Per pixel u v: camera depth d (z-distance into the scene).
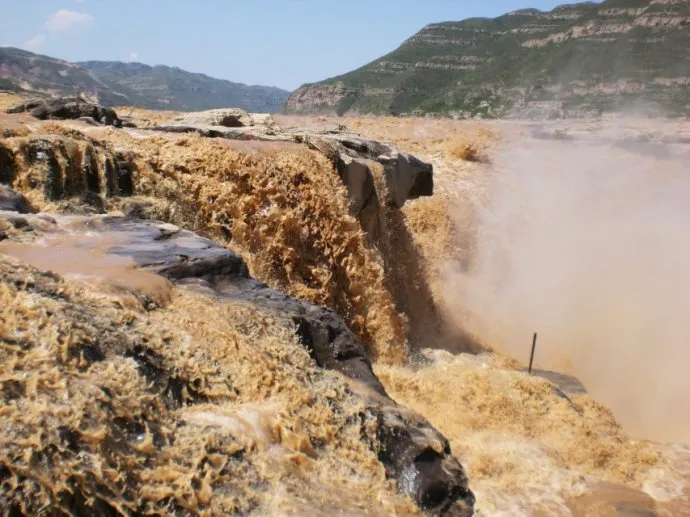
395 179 13.84
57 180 8.59
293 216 10.57
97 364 4.80
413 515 5.12
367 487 5.14
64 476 3.92
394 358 11.08
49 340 4.74
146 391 4.85
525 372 11.88
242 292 6.77
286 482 4.78
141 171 9.62
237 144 11.11
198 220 9.88
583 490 8.13
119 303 5.57
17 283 5.34
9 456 3.86
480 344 13.86
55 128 9.39
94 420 4.32
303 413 5.45
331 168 11.74
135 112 25.16
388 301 11.43
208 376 5.32
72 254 6.53
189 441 4.68
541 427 9.55
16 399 4.22
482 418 9.52
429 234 18.45
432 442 5.84
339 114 88.06
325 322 6.78
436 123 35.56
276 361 5.82
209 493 4.42
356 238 11.26
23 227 7.00
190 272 6.70
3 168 8.34
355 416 5.75
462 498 5.57
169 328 5.60
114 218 7.84
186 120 15.63
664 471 8.86
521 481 8.17
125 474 4.20
